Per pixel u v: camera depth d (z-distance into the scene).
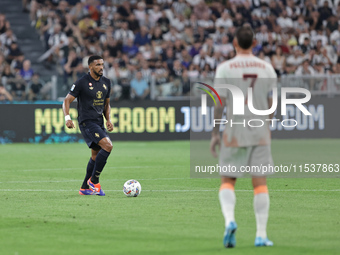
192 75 76.56
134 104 68.06
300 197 29.83
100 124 30.73
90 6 80.19
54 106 65.88
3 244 19.14
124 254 17.72
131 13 82.81
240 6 86.62
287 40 86.81
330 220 23.27
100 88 30.39
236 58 18.75
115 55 76.62
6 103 64.88
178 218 23.70
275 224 22.44
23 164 46.41
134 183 29.95
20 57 72.38
